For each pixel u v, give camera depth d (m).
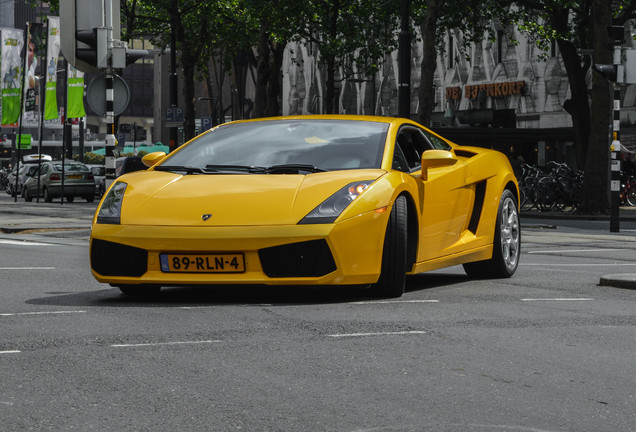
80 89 47.75
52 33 46.34
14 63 53.41
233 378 5.35
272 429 4.36
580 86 35.31
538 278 10.68
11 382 5.24
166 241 8.02
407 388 5.15
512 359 5.95
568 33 34.69
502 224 10.60
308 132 9.30
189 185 8.49
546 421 4.53
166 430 4.34
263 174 8.67
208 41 52.56
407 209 8.80
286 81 77.44
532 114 49.28
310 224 7.93
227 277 7.97
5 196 57.62
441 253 9.41
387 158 8.88
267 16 40.41
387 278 8.47
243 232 7.90
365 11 39.94
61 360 5.81
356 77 65.94
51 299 8.65
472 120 53.47
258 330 6.84
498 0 37.47
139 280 8.16
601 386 5.26
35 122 74.31
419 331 6.86
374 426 4.42
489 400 4.92
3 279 10.42
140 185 8.65
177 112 39.34
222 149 9.24
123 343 6.35
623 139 42.22
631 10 32.25
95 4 18.73
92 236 8.33
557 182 31.55
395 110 61.72
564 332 6.95
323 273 7.95
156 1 46.47
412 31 42.88
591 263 12.85
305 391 5.06
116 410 4.68
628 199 35.03
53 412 4.64
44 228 20.45
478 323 7.28
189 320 7.29
